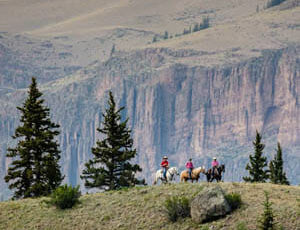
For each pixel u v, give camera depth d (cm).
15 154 5869
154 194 4562
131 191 4784
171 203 4134
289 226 3666
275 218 3769
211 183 4675
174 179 5053
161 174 5044
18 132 5909
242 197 4181
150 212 4266
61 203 4625
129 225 4175
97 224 4281
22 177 5803
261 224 3716
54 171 5750
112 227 4203
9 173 5784
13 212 4700
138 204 4444
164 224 4072
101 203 4612
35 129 5897
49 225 4394
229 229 3781
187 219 4031
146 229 4072
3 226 4469
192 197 4238
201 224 3925
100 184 5875
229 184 4597
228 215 3919
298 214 3762
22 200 5081
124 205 4481
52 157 5894
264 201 3728
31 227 4394
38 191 5619
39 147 5856
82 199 4762
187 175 4988
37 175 5809
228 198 4031
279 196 4206
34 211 4659
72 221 4391
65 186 4803
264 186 4522
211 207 3931
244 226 3750
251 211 3916
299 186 4681
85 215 4441
